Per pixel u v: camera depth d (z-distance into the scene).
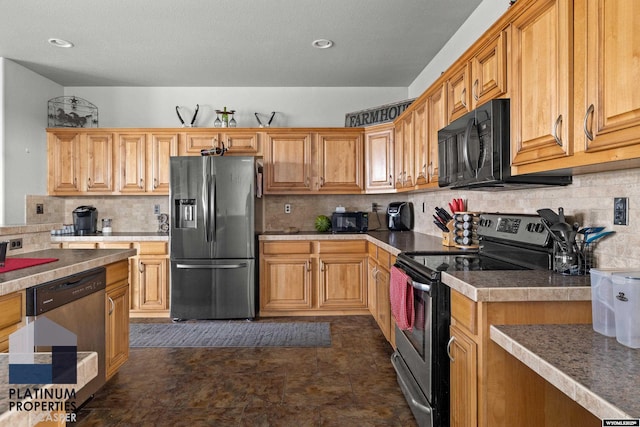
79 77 4.20
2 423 0.48
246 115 4.55
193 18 2.93
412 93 4.45
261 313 4.01
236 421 2.06
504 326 1.25
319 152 4.27
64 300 1.89
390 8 2.79
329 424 2.03
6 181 3.67
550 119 1.40
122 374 2.65
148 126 4.54
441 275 1.69
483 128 1.79
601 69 1.15
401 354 2.29
